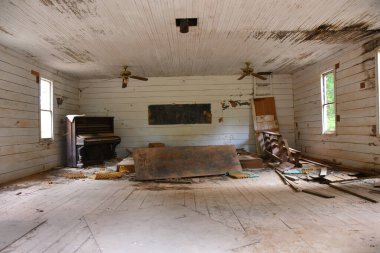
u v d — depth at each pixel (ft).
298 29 17.17
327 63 24.20
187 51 21.81
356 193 14.08
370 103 18.88
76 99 31.27
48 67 25.12
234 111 31.81
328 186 16.16
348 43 20.01
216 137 31.71
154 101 31.83
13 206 13.17
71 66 25.49
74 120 25.86
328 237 8.89
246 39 19.06
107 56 22.50
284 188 16.07
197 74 31.12
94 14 14.39
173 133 31.78
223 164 21.22
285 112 31.91
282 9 14.30
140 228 10.07
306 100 28.48
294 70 29.86
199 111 31.78
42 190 16.56
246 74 25.13
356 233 9.16
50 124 25.57
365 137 19.47
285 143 23.29
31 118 22.08
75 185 17.95
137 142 31.83
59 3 13.14
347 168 21.30
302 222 10.31
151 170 19.72
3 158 18.76
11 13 14.11
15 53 20.20
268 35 18.25
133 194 15.35
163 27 16.46
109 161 28.91
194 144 31.71
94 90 31.94
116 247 8.51
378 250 7.93
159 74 30.66
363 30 17.37
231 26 16.57
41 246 8.68
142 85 31.89
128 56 22.72
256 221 10.54
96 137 26.91
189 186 17.26
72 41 18.56
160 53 22.16
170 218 11.11
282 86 31.96
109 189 16.71
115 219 11.13
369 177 17.13
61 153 27.30
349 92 21.16
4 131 18.84
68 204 13.46
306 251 7.97
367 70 19.15
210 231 9.63
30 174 21.85
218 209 12.21
